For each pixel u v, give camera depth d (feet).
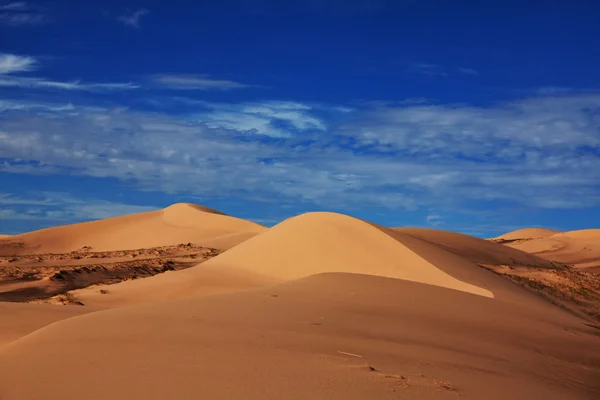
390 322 52.80
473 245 168.14
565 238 328.70
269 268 113.50
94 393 25.13
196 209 346.54
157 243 288.51
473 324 57.82
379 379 30.01
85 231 318.45
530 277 124.36
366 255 108.06
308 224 122.31
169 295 100.17
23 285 124.57
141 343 35.76
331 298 63.46
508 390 32.83
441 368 36.35
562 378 41.83
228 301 56.95
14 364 30.42
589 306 107.45
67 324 41.86
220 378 27.86
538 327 62.39
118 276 145.59
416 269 100.68
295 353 35.14
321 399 25.26
